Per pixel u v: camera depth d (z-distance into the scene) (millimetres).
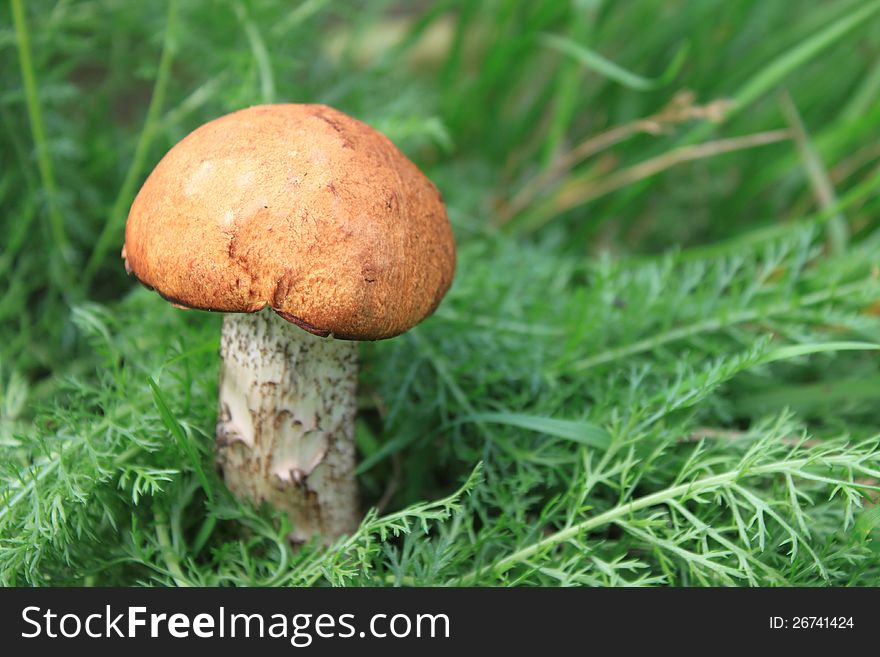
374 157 303
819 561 304
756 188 515
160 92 394
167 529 331
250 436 323
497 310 391
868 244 411
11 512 307
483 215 515
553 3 500
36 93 385
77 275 420
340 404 324
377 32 622
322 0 439
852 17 422
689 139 462
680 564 319
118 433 321
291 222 290
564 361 374
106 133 463
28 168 410
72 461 318
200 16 465
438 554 314
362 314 293
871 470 303
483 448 358
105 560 325
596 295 382
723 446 343
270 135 299
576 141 569
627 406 352
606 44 546
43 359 393
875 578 318
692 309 388
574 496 332
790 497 311
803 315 379
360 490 371
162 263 294
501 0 530
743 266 428
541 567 314
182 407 336
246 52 406
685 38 515
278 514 327
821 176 445
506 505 337
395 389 373
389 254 296
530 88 611
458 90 555
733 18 508
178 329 366
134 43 506
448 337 382
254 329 312
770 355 330
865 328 372
